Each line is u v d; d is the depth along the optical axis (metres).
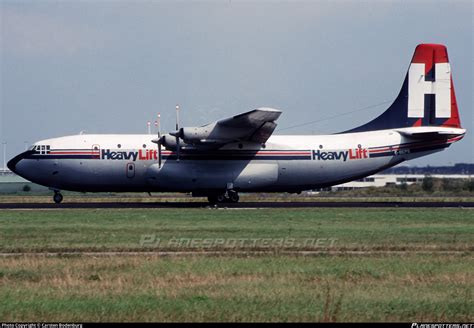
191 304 61.38
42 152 179.25
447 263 81.50
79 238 103.75
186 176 179.12
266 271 75.81
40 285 68.38
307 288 67.44
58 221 129.62
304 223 127.19
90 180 179.50
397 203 193.62
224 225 122.50
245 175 182.62
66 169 178.62
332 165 187.75
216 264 79.94
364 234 110.06
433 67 191.75
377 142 190.00
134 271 75.56
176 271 75.50
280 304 61.47
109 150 178.88
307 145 187.12
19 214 144.75
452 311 59.81
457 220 135.88
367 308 60.62
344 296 64.50
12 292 65.44
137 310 59.50
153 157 179.00
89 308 60.09
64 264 79.75
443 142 192.50
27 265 78.94
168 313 58.69
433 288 68.00
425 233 112.12
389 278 72.38
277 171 184.75
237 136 175.62
